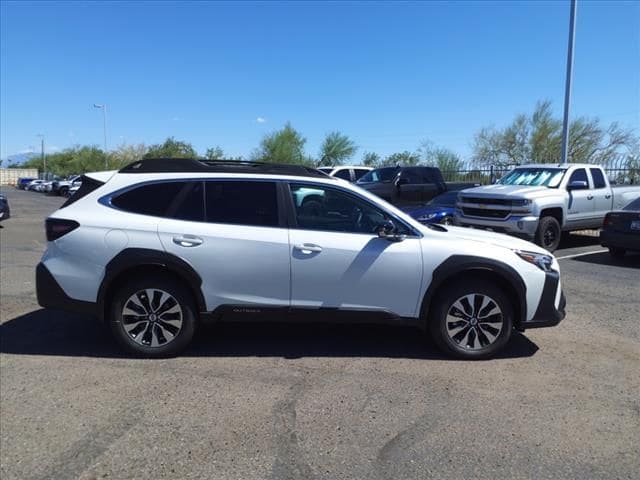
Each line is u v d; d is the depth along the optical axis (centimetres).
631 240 1065
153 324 499
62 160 9319
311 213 509
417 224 515
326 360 504
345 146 4753
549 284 513
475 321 508
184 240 488
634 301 747
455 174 2473
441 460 336
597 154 3491
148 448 347
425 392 435
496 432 371
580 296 777
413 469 326
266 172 517
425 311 506
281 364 492
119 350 523
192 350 525
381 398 422
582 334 592
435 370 482
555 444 357
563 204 1185
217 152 5812
